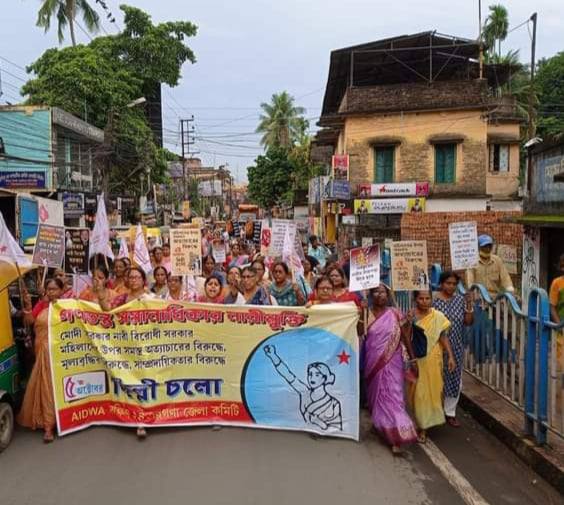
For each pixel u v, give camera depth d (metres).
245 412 5.80
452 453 5.27
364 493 4.41
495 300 6.29
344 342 5.62
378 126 24.42
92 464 4.95
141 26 33.41
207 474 4.73
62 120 24.36
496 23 35.97
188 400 5.80
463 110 23.72
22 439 5.55
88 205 25.67
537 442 5.01
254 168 50.03
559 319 6.37
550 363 4.80
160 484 4.55
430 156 24.11
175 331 5.76
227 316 5.77
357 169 24.59
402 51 24.80
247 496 4.35
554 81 36.28
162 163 35.38
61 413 5.61
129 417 5.72
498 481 4.66
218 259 13.18
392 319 5.46
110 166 30.33
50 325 5.62
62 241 6.82
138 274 6.04
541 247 9.98
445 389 5.98
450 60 25.81
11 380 5.59
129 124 30.61
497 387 6.23
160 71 33.41
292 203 44.47
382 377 5.36
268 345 5.75
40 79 28.50
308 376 5.68
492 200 26.86
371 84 27.91
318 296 6.22
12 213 14.22
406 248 5.74
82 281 7.67
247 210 51.75
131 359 5.71
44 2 30.64
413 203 23.73
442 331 5.59
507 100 28.19
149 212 38.53
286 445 5.39
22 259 5.98
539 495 4.42
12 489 4.49
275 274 7.50
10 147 23.94
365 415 6.35
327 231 29.05
